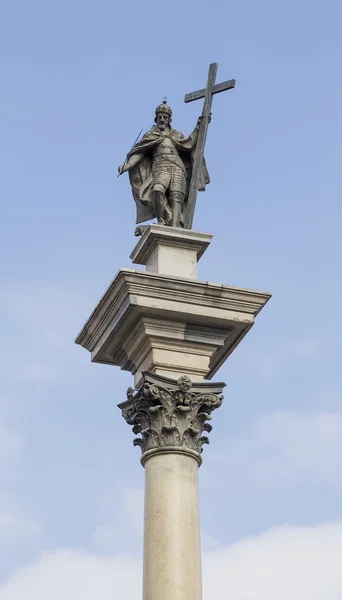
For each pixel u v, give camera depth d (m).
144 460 28.69
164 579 26.97
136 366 30.08
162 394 28.73
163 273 30.08
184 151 32.97
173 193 32.12
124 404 29.48
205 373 29.67
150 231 30.42
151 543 27.48
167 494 27.92
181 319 29.53
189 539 27.52
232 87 33.53
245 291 29.84
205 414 29.02
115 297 29.45
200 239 30.73
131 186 32.81
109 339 30.20
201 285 29.47
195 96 33.62
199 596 27.12
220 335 29.95
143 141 32.66
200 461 28.88
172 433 28.58
